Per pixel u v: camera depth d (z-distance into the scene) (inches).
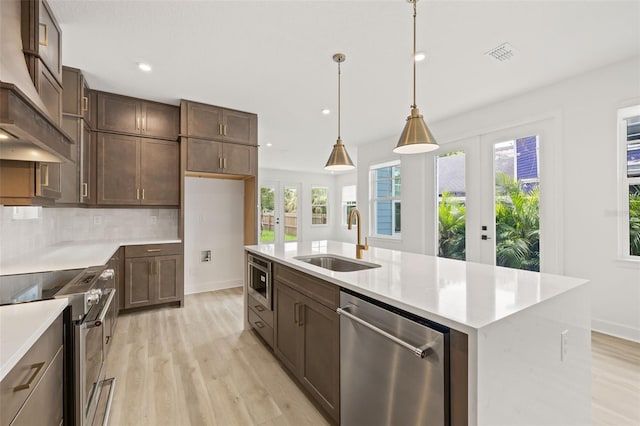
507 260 141.4
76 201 114.3
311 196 363.9
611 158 108.9
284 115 163.6
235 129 155.8
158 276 139.4
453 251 166.7
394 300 47.9
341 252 101.4
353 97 138.9
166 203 145.7
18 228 90.9
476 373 36.8
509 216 141.0
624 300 106.3
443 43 94.7
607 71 109.0
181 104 141.9
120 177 134.9
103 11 79.4
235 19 83.6
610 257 109.6
